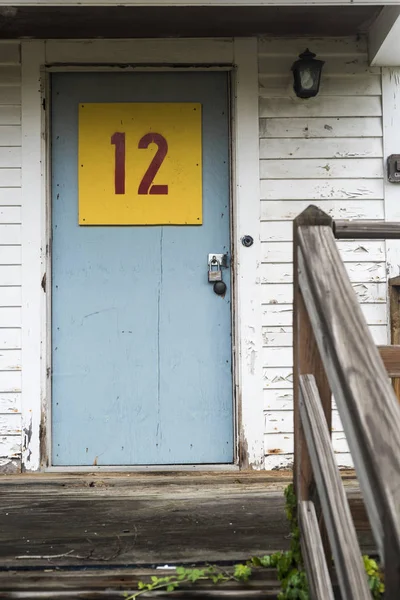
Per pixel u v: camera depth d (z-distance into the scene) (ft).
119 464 11.67
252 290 11.55
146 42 11.70
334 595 5.65
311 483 5.79
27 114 11.57
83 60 11.68
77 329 11.71
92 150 11.78
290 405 11.50
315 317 4.80
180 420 11.75
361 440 3.45
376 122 11.85
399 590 3.00
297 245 5.75
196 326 11.78
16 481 10.38
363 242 11.71
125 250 11.77
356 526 6.39
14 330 11.43
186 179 11.81
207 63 11.74
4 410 11.35
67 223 11.74
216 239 11.80
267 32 11.63
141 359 11.74
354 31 11.72
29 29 11.29
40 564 6.56
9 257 11.47
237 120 11.68
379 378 3.80
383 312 11.66
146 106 11.84
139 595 6.09
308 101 11.81
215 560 6.63
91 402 11.70
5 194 11.51
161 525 7.83
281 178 11.71
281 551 6.86
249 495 9.29
